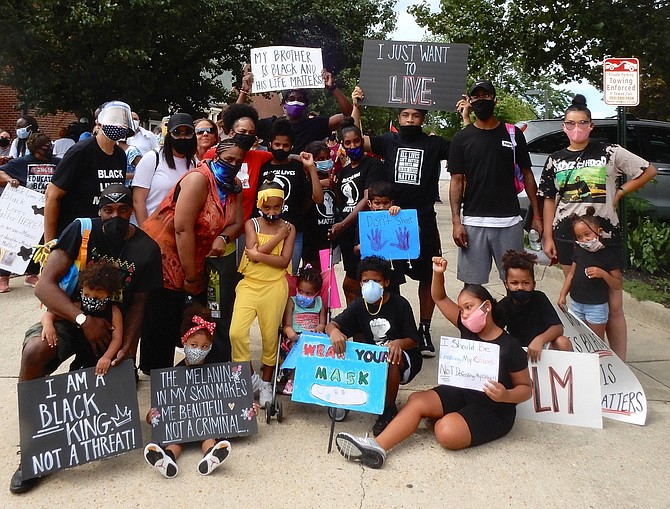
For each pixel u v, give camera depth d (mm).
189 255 3494
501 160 4355
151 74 15859
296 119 5078
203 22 16031
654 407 3863
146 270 3277
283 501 2789
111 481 2947
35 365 3086
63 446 2967
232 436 3283
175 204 3572
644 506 2779
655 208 7816
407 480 2982
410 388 4148
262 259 3699
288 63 5168
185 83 18375
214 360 3619
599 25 7930
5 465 3078
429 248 4770
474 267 4512
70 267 3184
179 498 2803
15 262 6070
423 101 4914
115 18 13641
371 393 3422
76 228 3162
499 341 3441
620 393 3742
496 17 9617
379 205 4367
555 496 2855
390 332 3666
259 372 4301
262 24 18000
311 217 4715
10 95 19750
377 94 5000
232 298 3910
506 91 11867
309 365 3520
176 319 3748
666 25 7719
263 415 3723
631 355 4797
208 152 4086
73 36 14047
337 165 5430
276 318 3830
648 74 10578
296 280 4199
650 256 6363
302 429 3547
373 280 3635
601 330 4117
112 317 3188
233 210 3836
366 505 2766
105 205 3141
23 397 2965
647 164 4078
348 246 4750
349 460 3154
